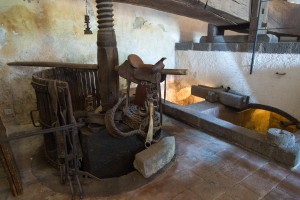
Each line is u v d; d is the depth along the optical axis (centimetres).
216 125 309
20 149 282
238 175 222
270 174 223
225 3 334
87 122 231
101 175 232
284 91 344
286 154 233
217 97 414
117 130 212
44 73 269
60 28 359
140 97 252
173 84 562
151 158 218
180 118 367
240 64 399
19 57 330
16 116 351
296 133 299
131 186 206
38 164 247
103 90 242
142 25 468
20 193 196
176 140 299
